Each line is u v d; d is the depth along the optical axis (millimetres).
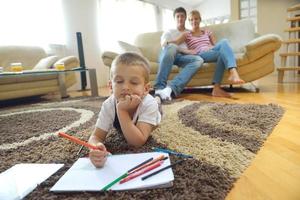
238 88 2660
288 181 658
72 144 985
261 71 2453
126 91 844
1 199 584
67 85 3023
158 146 909
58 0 3668
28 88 2689
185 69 2256
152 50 3143
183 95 2369
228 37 2904
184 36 2547
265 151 869
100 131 936
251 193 603
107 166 711
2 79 2469
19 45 3252
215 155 804
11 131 1303
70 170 703
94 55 4164
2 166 803
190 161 748
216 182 632
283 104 1687
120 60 871
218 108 1535
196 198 560
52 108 1971
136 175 642
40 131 1267
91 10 4094
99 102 2158
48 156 869
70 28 3834
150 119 922
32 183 657
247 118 1265
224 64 2217
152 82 2631
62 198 587
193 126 1157
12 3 3254
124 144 945
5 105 2568
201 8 6738
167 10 5574
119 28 4438
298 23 3676
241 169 719
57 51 3670
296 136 1016
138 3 4754
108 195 578
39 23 3508
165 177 622
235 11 4590
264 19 4484
